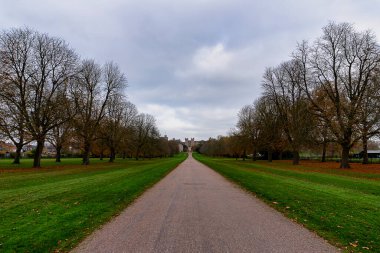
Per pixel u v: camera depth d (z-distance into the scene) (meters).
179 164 56.84
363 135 36.19
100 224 8.93
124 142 64.94
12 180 21.00
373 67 35.78
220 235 7.75
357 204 11.70
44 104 37.72
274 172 30.77
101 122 52.47
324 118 40.03
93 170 33.31
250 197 14.52
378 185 18.59
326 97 42.06
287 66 51.78
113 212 10.65
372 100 35.16
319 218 9.48
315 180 21.81
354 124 36.09
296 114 48.28
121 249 6.62
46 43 38.31
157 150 100.88
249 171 32.59
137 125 80.69
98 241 7.23
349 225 8.54
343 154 38.81
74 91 42.69
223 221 9.38
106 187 16.88
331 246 6.88
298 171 32.28
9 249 6.48
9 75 34.66
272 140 62.31
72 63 40.25
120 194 14.51
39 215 9.65
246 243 7.07
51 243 6.95
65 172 29.77
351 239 7.35
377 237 7.45
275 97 54.69
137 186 18.06
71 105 41.25
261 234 7.89
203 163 62.34
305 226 8.74
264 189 16.59
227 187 18.72
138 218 9.80
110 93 52.34
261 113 64.19
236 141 75.19
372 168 37.69
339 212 10.27
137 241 7.21
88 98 48.34
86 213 10.14
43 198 12.84
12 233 7.59
